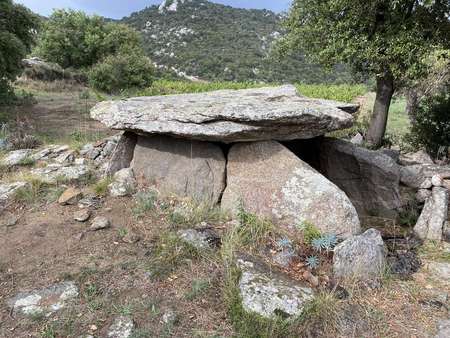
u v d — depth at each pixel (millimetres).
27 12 9484
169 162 3957
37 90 15000
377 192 4324
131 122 3762
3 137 5707
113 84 17266
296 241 3135
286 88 5043
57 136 6801
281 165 3518
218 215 3488
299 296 2373
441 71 8250
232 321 2295
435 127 7805
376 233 3000
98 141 5535
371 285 2736
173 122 3570
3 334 2148
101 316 2303
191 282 2609
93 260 2818
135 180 4098
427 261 3229
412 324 2420
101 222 3277
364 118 9938
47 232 3170
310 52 7801
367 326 2355
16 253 2898
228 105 3531
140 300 2441
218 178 3766
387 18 6723
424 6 6336
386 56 6543
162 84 22859
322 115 3506
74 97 13594
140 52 25656
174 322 2279
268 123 3352
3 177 4246
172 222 3314
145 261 2816
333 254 2902
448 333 2334
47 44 23156
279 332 2158
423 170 5176
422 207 4332
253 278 2506
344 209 3125
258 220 3242
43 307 2359
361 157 4344
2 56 8570
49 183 4027
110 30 25516
